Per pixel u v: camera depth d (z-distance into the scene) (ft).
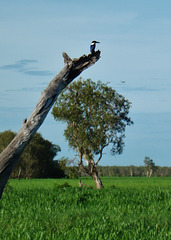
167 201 91.04
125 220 58.23
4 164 23.20
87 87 169.99
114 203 83.87
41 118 24.14
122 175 612.70
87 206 79.66
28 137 23.65
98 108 170.60
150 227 54.60
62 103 170.09
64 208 73.20
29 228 50.16
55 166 463.83
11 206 79.46
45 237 44.98
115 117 172.14
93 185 246.47
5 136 419.74
